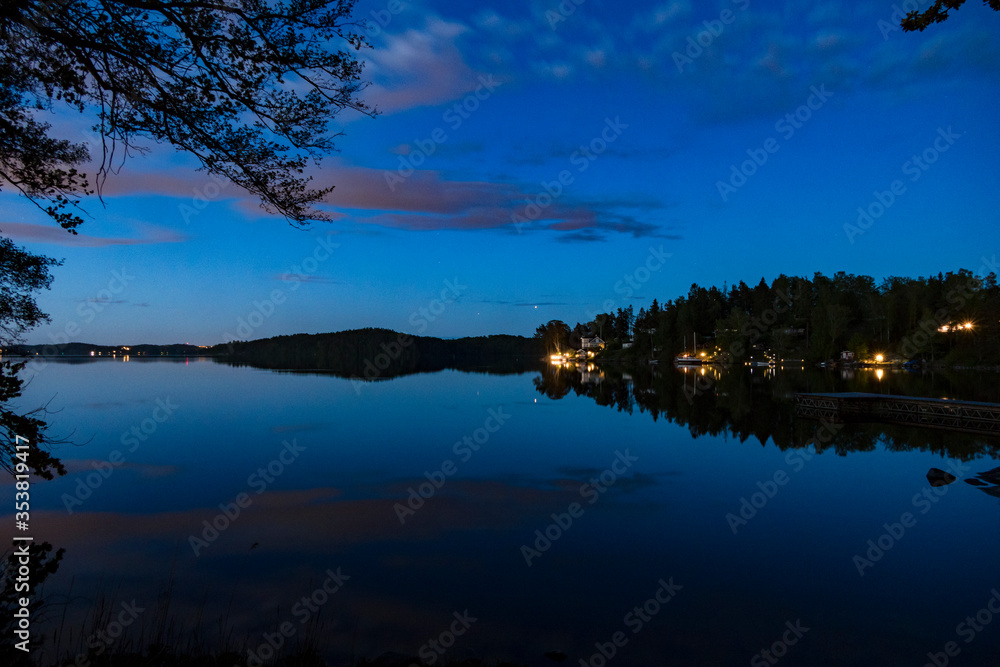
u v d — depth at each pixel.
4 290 6.87
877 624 7.43
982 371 63.06
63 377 57.69
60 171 5.55
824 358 81.88
